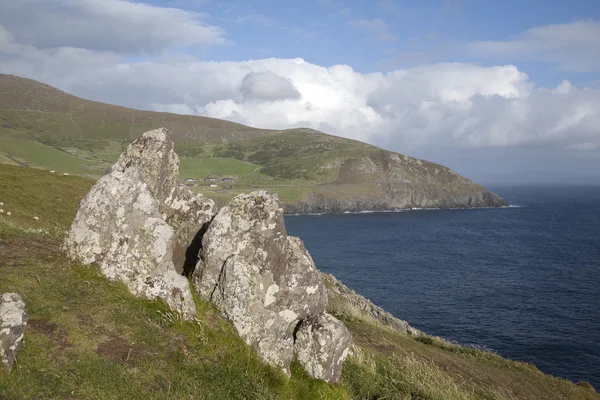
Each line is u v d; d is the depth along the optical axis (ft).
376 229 497.05
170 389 30.04
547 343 153.48
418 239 416.05
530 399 66.54
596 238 429.79
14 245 42.52
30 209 115.75
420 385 51.70
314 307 46.19
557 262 304.71
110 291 37.29
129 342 32.55
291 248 46.26
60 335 30.55
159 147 48.65
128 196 40.93
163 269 39.60
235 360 35.50
